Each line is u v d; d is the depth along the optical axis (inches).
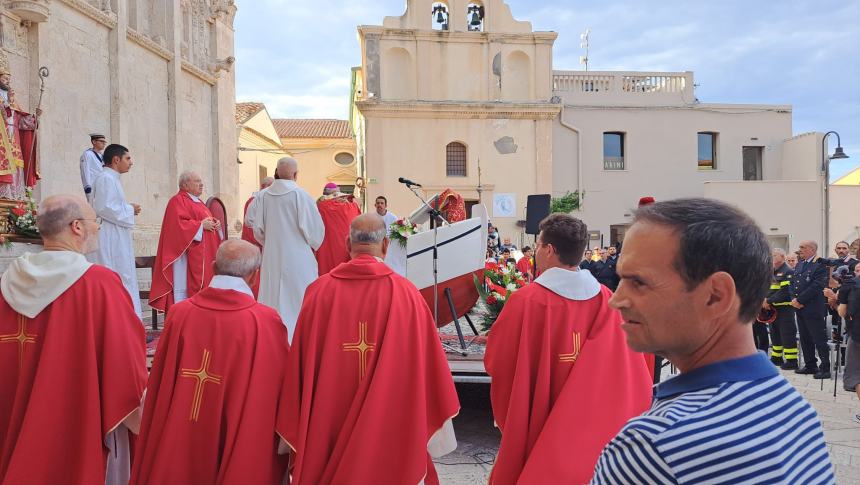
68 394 123.2
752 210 949.8
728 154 1026.1
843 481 185.6
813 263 368.5
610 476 45.3
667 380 50.4
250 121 1237.7
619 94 1011.9
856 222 1080.8
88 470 120.5
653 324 48.7
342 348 131.0
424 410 131.1
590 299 129.5
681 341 48.2
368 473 124.0
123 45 505.0
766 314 394.0
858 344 249.6
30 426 119.4
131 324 131.9
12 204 329.7
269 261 260.8
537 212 378.3
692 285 46.8
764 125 1033.5
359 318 132.6
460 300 253.1
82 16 460.8
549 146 987.9
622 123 1007.6
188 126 624.4
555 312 127.4
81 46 460.1
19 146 344.2
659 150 1013.8
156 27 565.9
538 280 132.0
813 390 323.6
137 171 529.7
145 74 545.6
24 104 405.7
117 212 259.8
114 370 125.9
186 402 123.8
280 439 131.6
